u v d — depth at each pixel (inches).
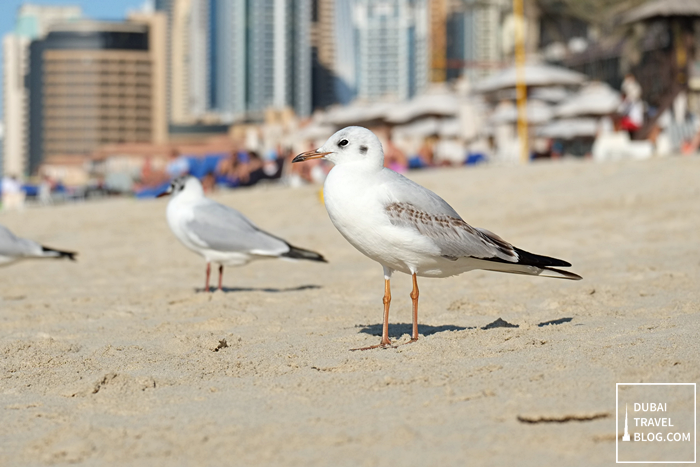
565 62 2215.8
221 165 1054.4
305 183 941.8
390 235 200.5
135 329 255.1
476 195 623.5
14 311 300.4
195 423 147.7
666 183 571.8
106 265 465.7
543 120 1365.7
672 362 165.3
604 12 1910.7
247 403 160.9
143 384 178.4
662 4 1069.8
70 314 284.7
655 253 363.9
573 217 506.3
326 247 475.2
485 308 258.4
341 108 1756.9
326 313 269.1
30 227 707.4
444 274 213.2
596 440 127.5
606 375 160.9
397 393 159.9
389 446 128.6
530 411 139.0
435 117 1494.8
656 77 1132.5
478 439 129.3
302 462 124.2
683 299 247.8
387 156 904.9
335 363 189.9
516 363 176.6
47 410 163.0
